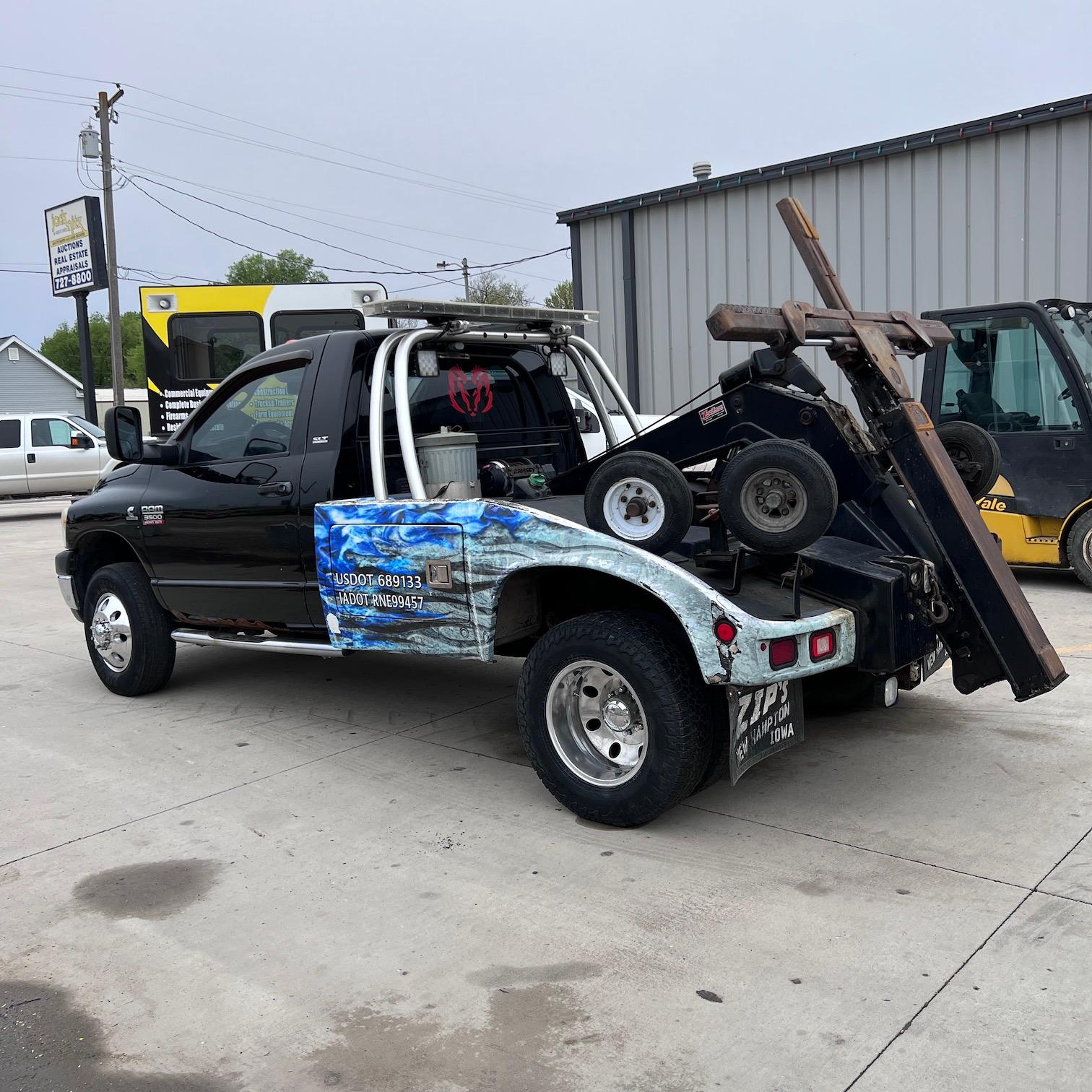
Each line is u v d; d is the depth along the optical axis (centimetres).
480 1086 261
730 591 394
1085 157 1138
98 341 8950
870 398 428
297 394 514
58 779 498
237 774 496
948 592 411
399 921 347
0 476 2048
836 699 514
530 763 448
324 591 491
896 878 362
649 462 388
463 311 485
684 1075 261
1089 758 470
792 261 1398
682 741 383
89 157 2809
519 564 412
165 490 574
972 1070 257
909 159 1273
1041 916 330
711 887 362
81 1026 294
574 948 325
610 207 1566
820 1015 283
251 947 334
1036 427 817
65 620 940
